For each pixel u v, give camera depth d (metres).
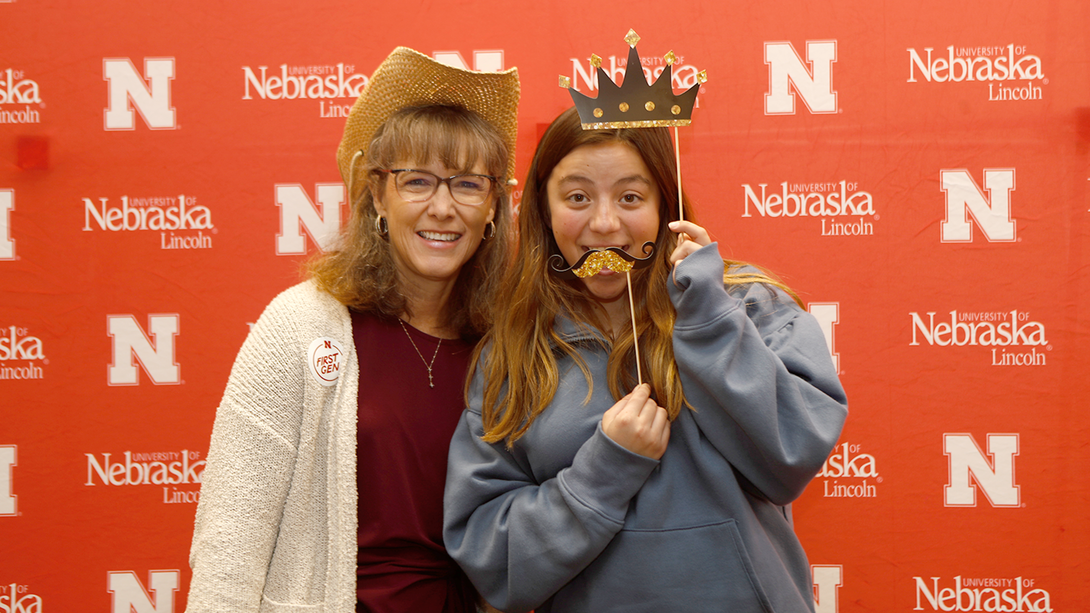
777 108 1.51
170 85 1.52
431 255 1.15
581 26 1.52
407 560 1.12
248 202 1.53
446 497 1.12
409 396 1.17
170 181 1.52
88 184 1.52
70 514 1.51
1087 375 1.47
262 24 1.52
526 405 1.10
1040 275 1.48
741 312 0.99
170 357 1.52
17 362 1.52
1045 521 1.48
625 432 0.97
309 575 1.07
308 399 1.09
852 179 1.50
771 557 1.01
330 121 1.53
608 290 1.11
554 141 1.10
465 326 1.28
